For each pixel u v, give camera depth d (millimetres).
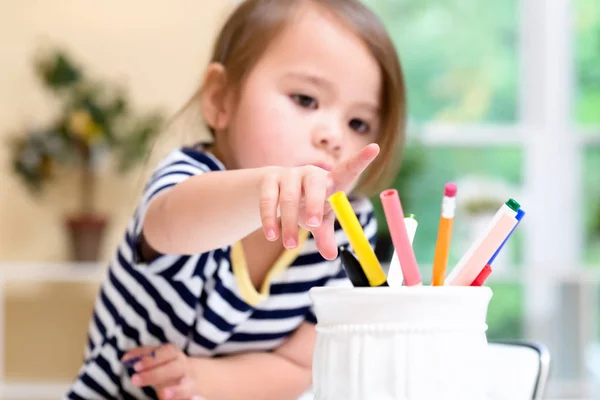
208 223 675
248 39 915
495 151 3410
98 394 1007
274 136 881
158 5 3242
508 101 3441
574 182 3451
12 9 3215
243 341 996
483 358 521
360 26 905
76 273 2916
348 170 554
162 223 739
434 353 499
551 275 2951
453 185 551
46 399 3020
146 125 3109
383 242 2443
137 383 887
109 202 3178
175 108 3211
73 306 3207
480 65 3416
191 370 916
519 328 3219
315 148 879
